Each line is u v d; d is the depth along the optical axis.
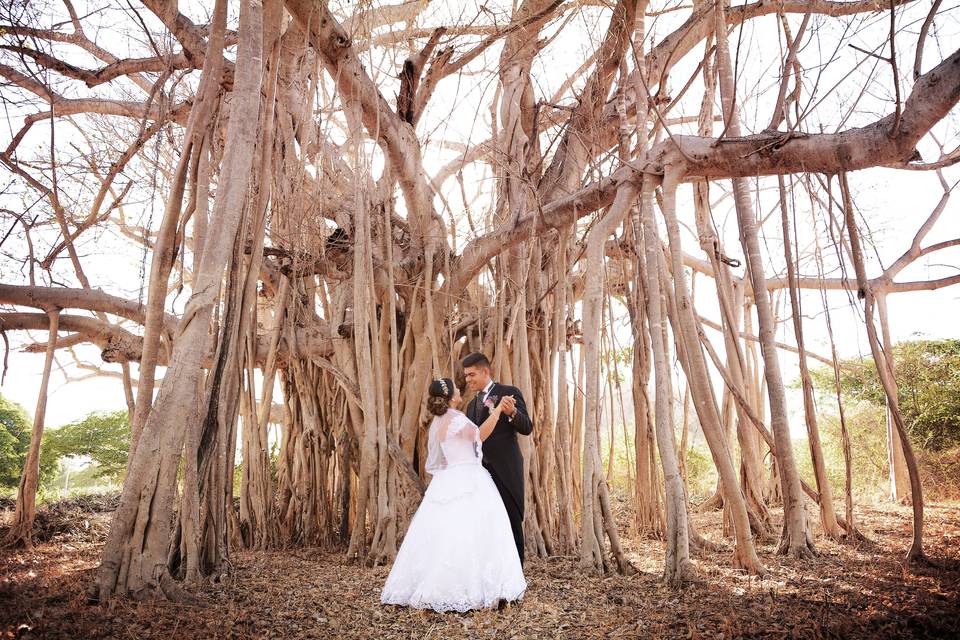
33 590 3.72
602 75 6.00
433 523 3.62
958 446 9.27
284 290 6.46
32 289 6.45
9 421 15.49
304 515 6.23
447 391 3.97
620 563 4.50
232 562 5.01
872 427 11.09
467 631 3.16
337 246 6.15
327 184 6.31
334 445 6.54
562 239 5.80
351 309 6.68
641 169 4.78
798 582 4.02
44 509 6.86
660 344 4.42
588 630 3.15
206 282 4.08
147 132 6.17
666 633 3.05
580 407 6.52
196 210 4.67
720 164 4.44
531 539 5.46
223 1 4.30
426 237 6.21
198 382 4.04
